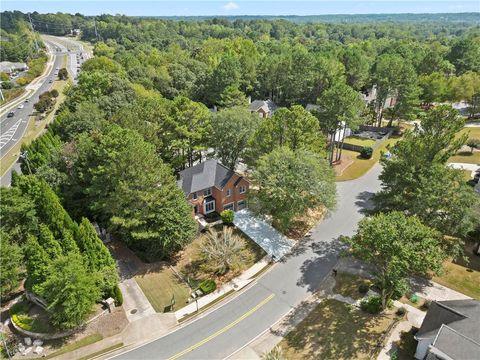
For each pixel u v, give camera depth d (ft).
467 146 218.79
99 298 103.35
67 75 409.49
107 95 240.73
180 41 606.55
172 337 98.94
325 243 138.10
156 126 181.47
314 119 159.43
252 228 147.23
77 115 190.08
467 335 77.71
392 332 94.12
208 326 102.27
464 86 269.03
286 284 117.70
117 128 142.31
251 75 322.55
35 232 119.14
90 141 147.33
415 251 89.10
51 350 94.99
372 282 114.21
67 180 144.66
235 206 160.76
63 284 92.07
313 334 96.63
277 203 131.64
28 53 529.86
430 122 121.39
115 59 423.64
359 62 313.94
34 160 166.20
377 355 87.61
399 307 102.32
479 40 447.83
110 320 104.32
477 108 271.49
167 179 131.54
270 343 95.66
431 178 114.21
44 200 120.57
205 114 182.39
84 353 94.12
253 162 161.38
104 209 127.85
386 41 575.38
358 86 317.22
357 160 215.31
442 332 79.00
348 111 187.73
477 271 116.47
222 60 313.53
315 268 124.67
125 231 126.93
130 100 243.19
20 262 111.24
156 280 120.57
